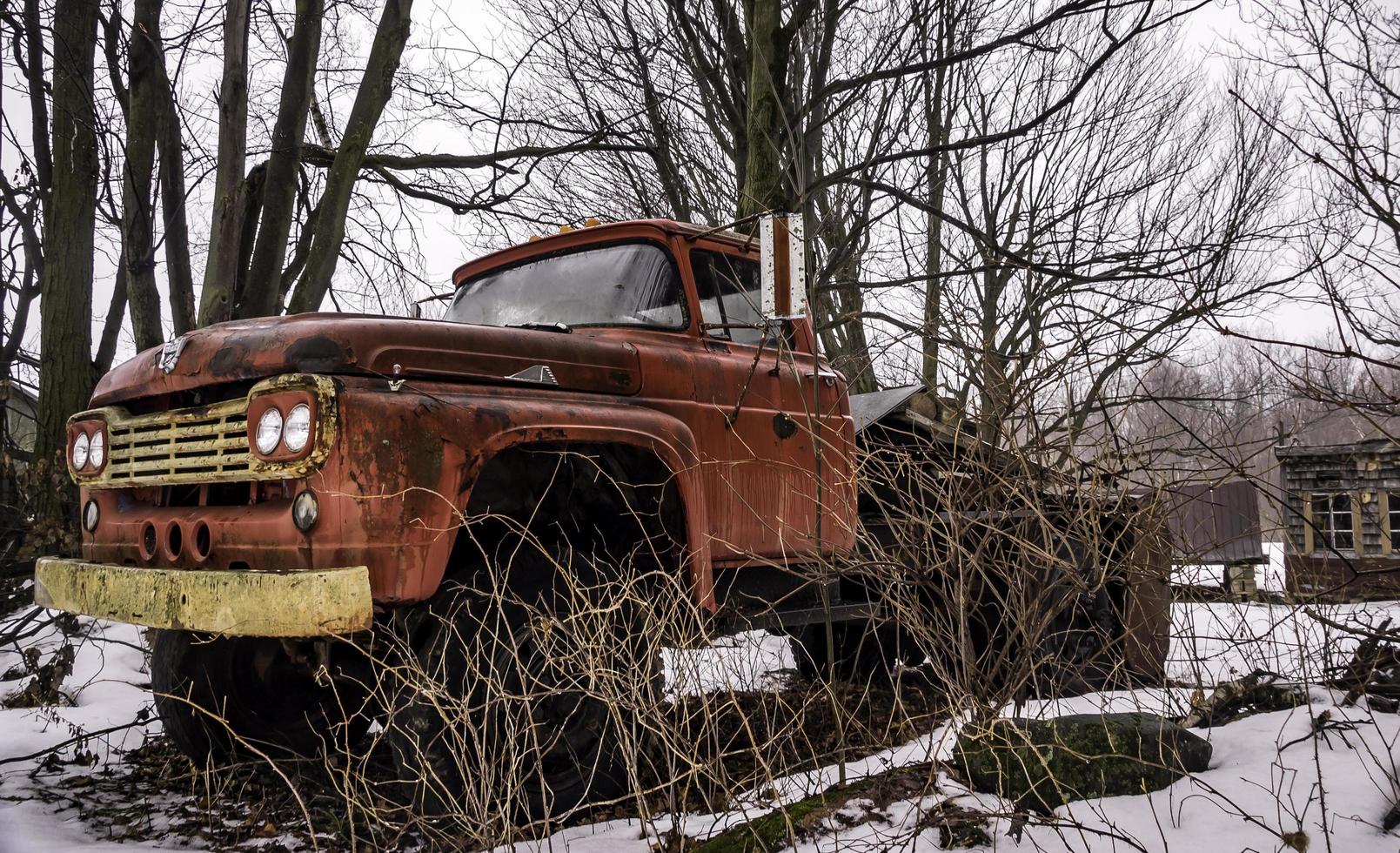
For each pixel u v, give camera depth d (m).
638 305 4.28
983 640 4.79
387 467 2.94
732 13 9.19
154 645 4.11
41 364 7.57
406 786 3.14
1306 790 2.91
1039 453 3.54
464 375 3.31
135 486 3.51
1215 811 2.82
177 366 3.33
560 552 3.44
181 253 6.81
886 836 2.83
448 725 2.97
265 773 4.07
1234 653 5.22
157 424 3.44
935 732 4.23
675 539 3.75
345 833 3.32
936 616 3.67
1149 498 3.74
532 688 3.11
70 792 3.84
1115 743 3.10
